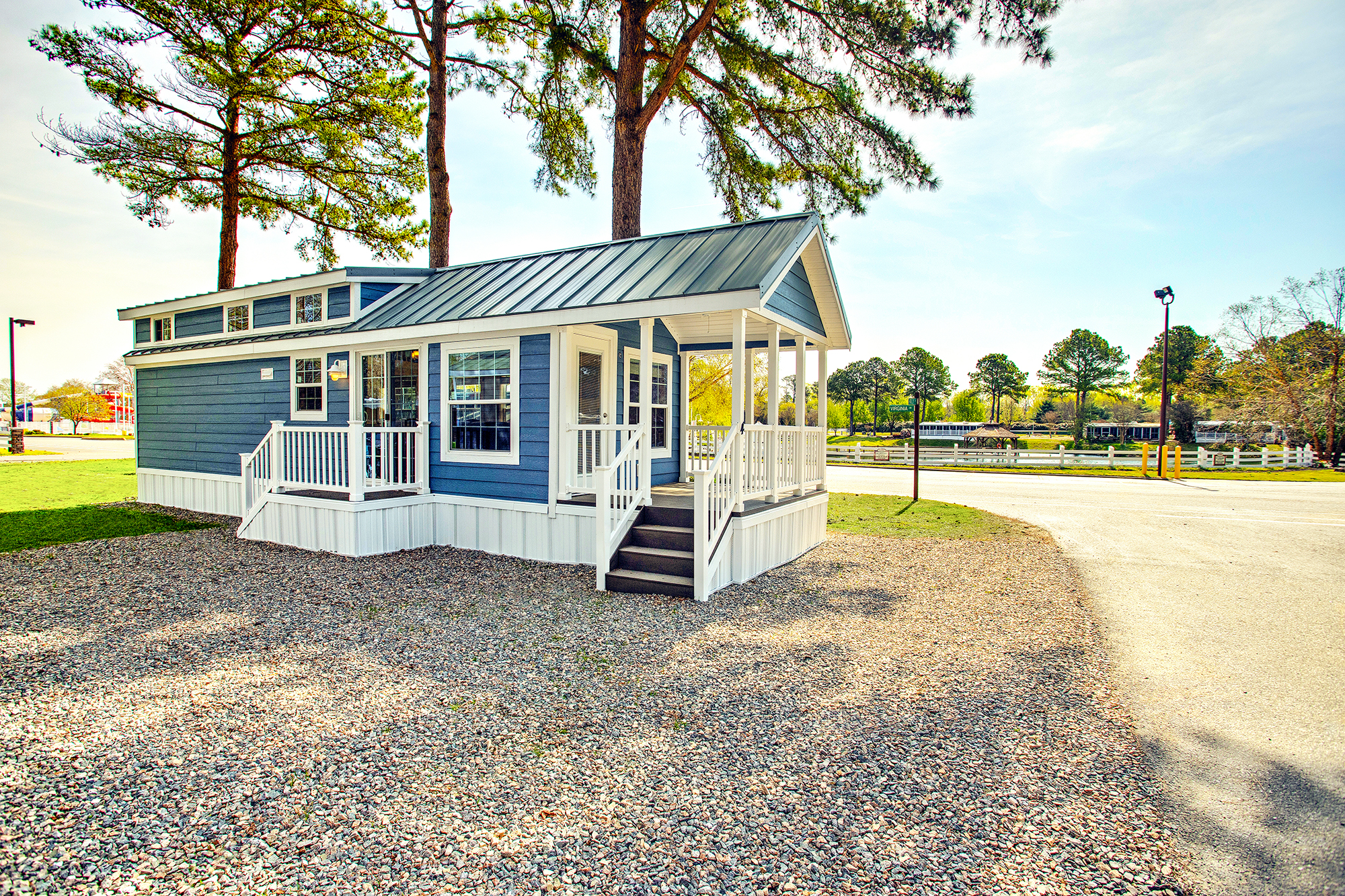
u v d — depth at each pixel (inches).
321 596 253.0
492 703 157.6
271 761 128.3
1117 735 145.2
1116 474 907.4
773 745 138.1
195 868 96.6
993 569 315.3
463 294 358.0
